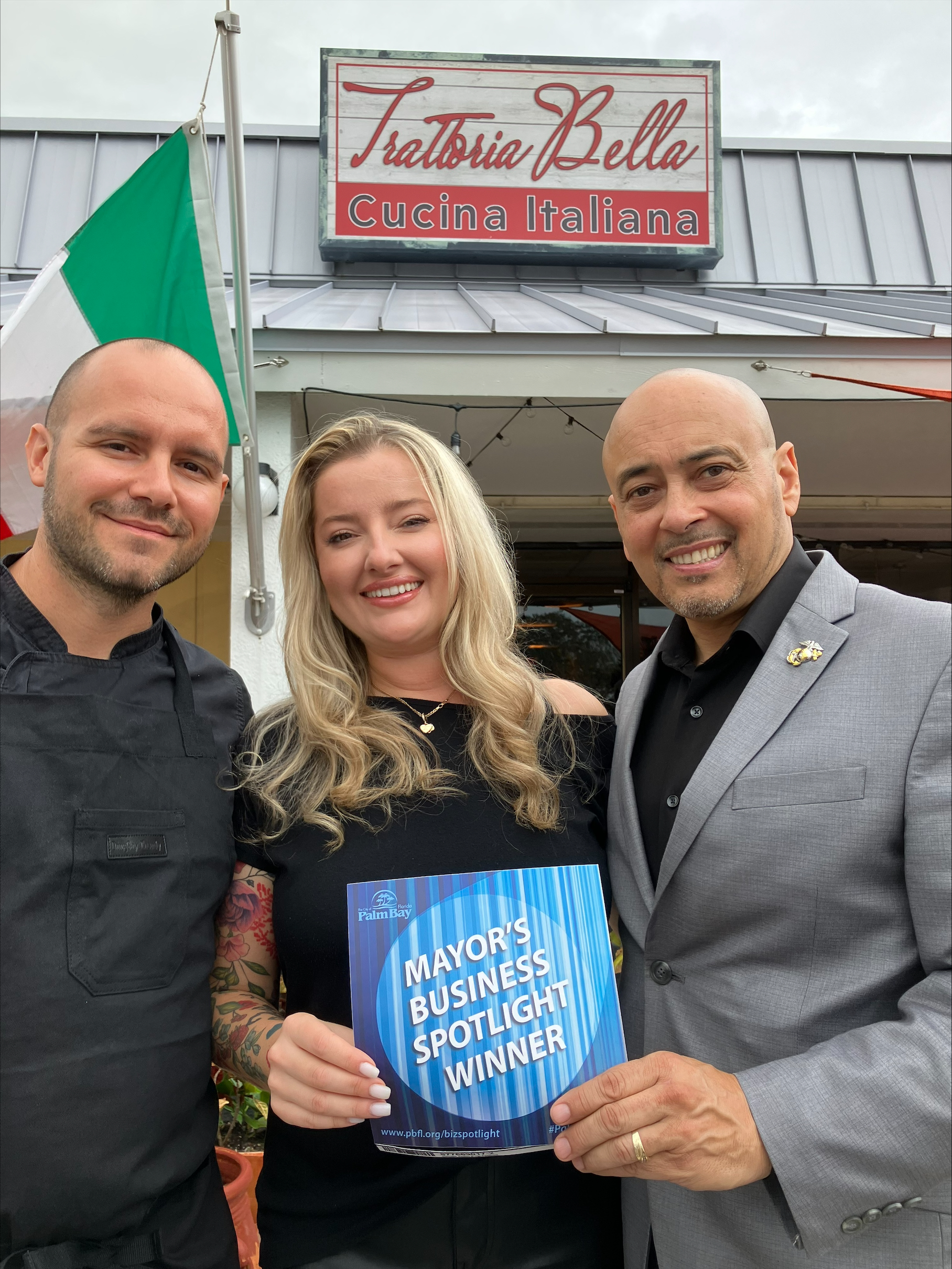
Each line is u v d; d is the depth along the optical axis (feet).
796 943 3.59
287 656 4.73
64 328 8.87
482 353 11.62
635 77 18.39
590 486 17.99
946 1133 3.05
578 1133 3.04
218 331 9.07
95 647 4.25
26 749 3.65
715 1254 3.61
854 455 16.26
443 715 4.52
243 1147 8.62
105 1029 3.51
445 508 4.58
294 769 4.25
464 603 4.62
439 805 4.15
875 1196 3.10
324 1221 3.69
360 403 12.98
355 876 3.93
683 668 4.44
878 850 3.48
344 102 17.81
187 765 4.14
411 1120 3.15
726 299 16.92
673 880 3.90
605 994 3.31
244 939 4.22
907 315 14.10
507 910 3.29
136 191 8.80
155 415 4.05
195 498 4.23
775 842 3.62
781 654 3.97
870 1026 3.30
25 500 9.04
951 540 20.68
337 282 17.92
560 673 21.11
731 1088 3.17
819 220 20.54
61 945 3.51
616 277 19.13
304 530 4.86
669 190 18.37
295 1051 3.24
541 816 4.14
